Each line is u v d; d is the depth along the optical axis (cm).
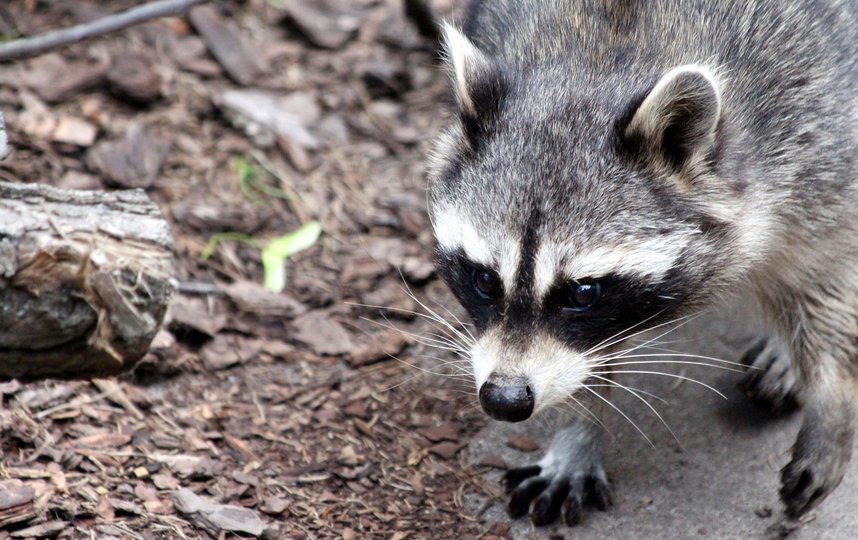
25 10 1270
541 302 719
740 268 765
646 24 777
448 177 771
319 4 1412
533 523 823
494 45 842
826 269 788
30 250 674
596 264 705
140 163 1131
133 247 707
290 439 881
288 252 1062
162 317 725
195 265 1045
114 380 895
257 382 941
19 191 696
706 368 970
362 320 1028
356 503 825
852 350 801
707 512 829
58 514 745
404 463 873
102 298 693
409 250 1105
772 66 768
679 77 690
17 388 850
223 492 808
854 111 777
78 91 1193
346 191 1170
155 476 805
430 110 1298
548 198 709
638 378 961
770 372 916
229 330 987
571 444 851
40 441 809
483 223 721
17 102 1159
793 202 765
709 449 888
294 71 1312
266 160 1184
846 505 830
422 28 1350
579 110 733
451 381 962
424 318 1030
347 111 1277
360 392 945
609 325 736
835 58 787
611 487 857
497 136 739
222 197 1127
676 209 726
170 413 884
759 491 845
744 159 743
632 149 714
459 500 842
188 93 1238
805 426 813
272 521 793
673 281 732
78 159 1116
